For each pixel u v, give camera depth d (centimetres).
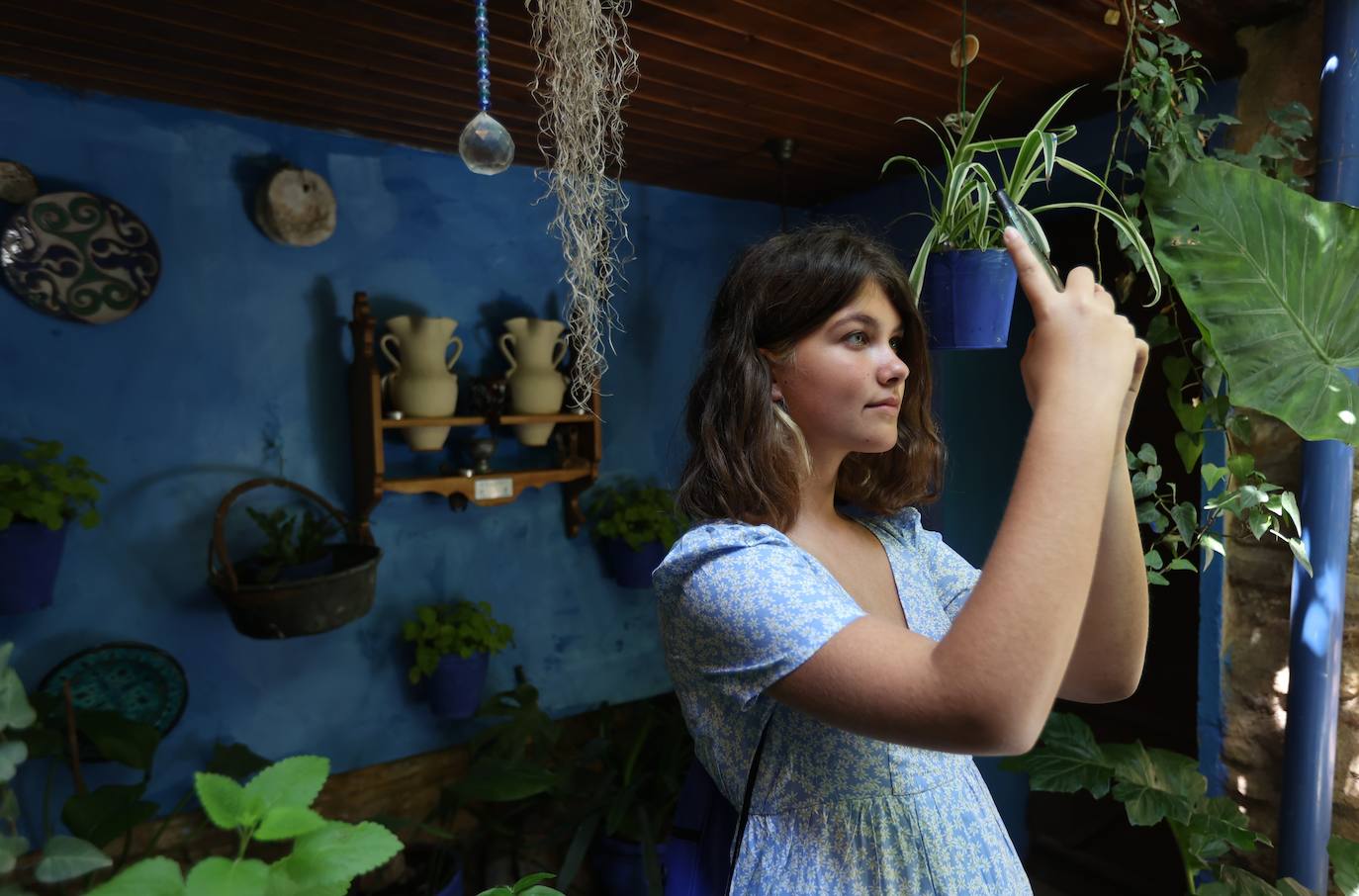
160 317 193
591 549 261
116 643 188
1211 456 170
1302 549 143
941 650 51
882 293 72
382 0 138
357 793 227
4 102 173
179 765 200
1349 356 121
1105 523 73
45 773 184
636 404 263
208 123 196
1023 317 261
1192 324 204
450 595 236
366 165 217
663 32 154
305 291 210
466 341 234
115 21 147
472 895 220
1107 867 241
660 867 205
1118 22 148
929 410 88
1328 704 151
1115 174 195
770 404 72
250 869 43
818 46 160
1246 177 126
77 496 169
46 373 181
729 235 278
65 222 179
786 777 72
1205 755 176
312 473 213
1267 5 154
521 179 241
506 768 204
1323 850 154
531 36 153
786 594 60
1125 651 74
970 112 194
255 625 180
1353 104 142
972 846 73
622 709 271
